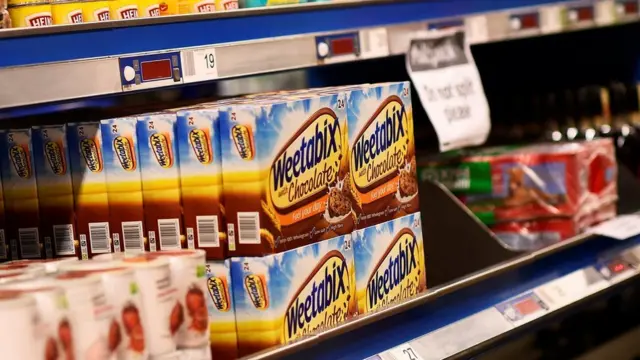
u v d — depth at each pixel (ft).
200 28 5.71
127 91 5.16
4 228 5.32
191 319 4.50
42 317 3.86
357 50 6.66
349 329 5.34
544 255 7.02
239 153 4.95
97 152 5.17
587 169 7.84
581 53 10.76
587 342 8.97
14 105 4.65
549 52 10.70
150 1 5.55
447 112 7.30
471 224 7.11
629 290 9.55
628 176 8.65
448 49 7.48
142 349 4.26
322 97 5.32
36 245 5.29
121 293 4.19
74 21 5.26
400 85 5.98
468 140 7.48
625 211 8.47
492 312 6.46
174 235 5.09
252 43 5.86
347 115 5.59
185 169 5.06
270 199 4.99
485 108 7.63
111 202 5.17
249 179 4.95
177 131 5.07
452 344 5.96
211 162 5.00
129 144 5.12
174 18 5.51
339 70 8.53
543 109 9.62
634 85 9.91
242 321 5.04
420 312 6.19
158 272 4.34
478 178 7.83
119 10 5.43
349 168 5.59
